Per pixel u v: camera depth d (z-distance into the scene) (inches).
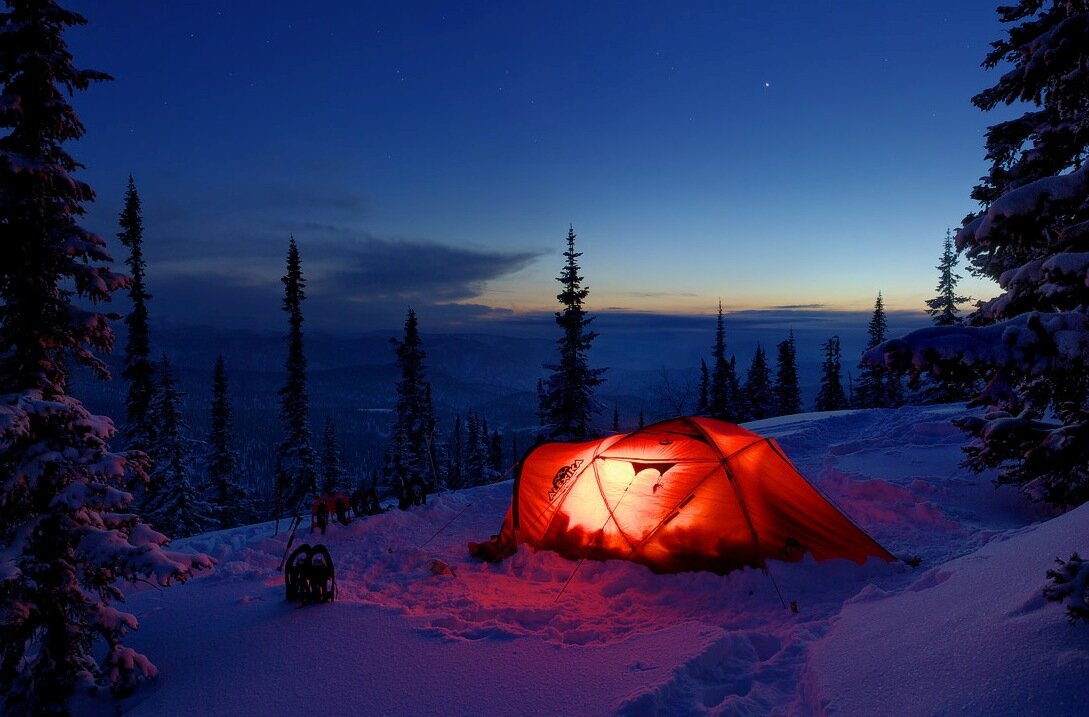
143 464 315.3
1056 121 394.6
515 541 450.9
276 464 1382.9
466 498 692.1
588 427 1116.5
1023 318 187.0
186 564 283.4
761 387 2095.2
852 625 245.3
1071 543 211.9
